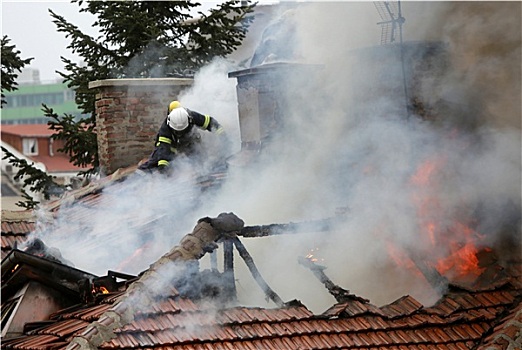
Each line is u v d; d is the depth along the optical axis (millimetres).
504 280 10164
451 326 9242
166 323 8383
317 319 8867
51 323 9422
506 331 8992
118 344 8039
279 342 8492
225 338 8375
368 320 9008
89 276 10219
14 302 10164
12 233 13266
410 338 8922
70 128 20641
